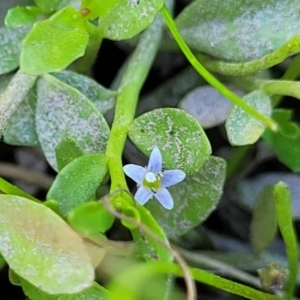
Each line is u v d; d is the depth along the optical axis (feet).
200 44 0.51
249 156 0.58
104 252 0.43
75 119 0.47
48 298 0.43
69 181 0.43
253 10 0.49
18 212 0.42
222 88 0.45
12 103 0.48
